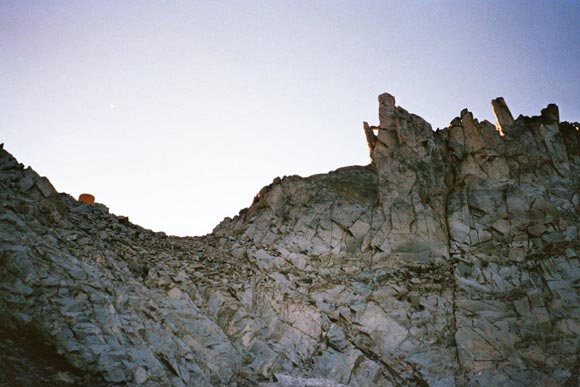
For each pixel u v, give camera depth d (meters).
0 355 9.47
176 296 15.40
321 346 16.67
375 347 17.17
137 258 16.66
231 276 18.22
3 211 12.91
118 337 11.49
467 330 17.28
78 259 13.55
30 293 11.04
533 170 22.17
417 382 16.27
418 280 19.06
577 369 15.98
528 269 18.86
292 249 20.95
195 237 22.98
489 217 20.62
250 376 14.11
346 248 20.83
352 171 24.03
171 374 11.77
